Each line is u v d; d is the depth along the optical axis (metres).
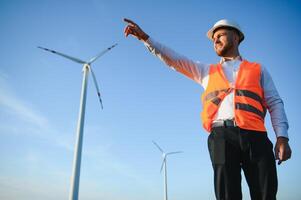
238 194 3.33
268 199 3.24
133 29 4.12
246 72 3.81
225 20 4.16
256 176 3.35
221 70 3.94
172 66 4.23
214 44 4.21
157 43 4.12
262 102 3.81
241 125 3.43
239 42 4.30
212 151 3.53
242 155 3.46
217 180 3.41
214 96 3.79
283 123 3.64
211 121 3.68
